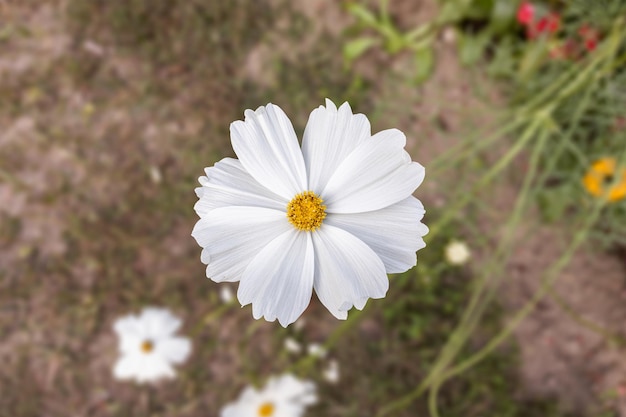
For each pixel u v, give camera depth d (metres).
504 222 0.44
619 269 0.44
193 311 0.46
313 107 0.46
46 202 0.47
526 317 0.44
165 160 0.47
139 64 0.47
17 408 0.47
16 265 0.48
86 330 0.47
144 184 0.47
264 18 0.47
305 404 0.40
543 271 0.44
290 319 0.20
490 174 0.35
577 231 0.43
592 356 0.44
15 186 0.48
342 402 0.44
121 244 0.47
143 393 0.47
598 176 0.37
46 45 0.48
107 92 0.48
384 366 0.44
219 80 0.47
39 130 0.48
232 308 0.46
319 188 0.21
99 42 0.47
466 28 0.44
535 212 0.44
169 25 0.47
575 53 0.38
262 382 0.44
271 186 0.21
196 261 0.47
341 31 0.47
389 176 0.20
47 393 0.47
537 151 0.34
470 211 0.44
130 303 0.47
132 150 0.47
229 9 0.47
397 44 0.43
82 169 0.48
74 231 0.47
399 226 0.20
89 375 0.47
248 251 0.21
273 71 0.47
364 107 0.46
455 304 0.44
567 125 0.41
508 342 0.44
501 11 0.40
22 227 0.48
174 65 0.47
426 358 0.44
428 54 0.43
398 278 0.43
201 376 0.46
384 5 0.42
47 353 0.47
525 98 0.42
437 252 0.43
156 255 0.47
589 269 0.44
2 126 0.48
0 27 0.48
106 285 0.47
